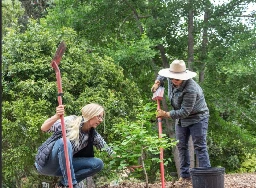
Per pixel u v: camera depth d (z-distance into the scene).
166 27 10.95
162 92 5.19
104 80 6.45
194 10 10.73
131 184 5.86
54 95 5.89
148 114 5.07
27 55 6.12
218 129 11.52
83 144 4.32
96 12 10.92
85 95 6.14
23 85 5.77
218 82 10.96
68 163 3.76
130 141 4.67
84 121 4.20
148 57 9.88
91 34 11.02
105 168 5.94
